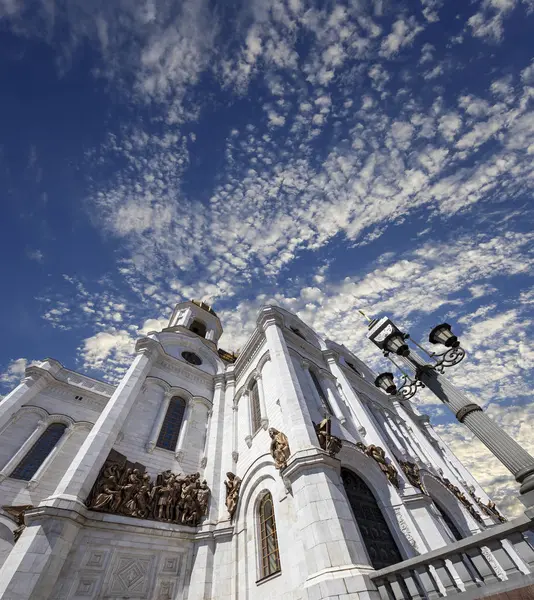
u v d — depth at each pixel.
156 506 14.40
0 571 9.91
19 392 19.48
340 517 9.82
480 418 6.72
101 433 15.37
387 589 8.06
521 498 5.69
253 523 13.51
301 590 9.50
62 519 11.20
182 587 12.61
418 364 8.55
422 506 14.02
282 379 15.76
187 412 20.97
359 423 17.77
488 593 6.07
